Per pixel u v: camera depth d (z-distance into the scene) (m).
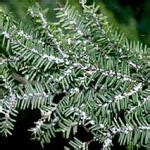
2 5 0.62
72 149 0.67
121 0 0.78
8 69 0.57
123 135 0.55
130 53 0.56
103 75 0.55
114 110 0.55
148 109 0.56
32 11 0.55
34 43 0.56
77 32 0.55
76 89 0.56
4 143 0.74
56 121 0.56
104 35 0.55
